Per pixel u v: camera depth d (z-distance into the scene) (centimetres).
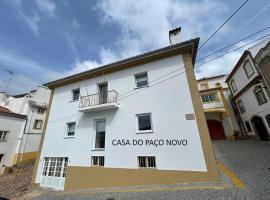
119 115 995
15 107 2472
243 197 478
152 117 894
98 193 760
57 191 962
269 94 1510
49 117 1288
